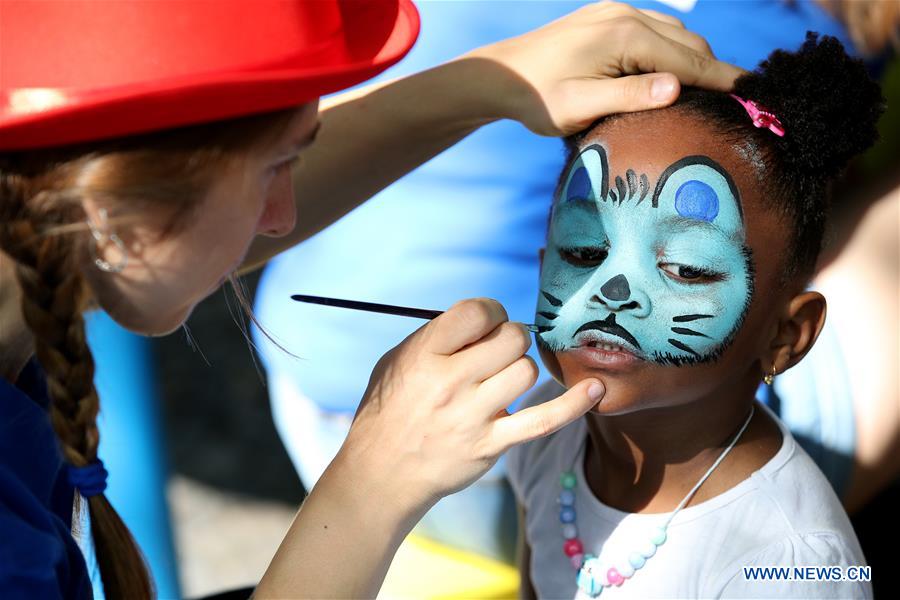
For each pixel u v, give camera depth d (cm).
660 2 202
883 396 178
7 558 103
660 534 139
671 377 132
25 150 102
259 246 173
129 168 101
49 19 101
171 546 238
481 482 199
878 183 198
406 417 125
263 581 124
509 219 201
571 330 134
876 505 200
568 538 150
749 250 131
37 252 101
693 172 130
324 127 170
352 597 124
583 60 146
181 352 391
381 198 206
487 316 126
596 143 137
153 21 102
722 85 141
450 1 210
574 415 125
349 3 130
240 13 106
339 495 126
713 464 140
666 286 130
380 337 209
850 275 187
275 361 229
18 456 114
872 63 207
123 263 105
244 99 103
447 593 206
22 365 124
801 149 133
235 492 335
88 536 143
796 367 179
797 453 144
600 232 134
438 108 162
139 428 234
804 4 207
